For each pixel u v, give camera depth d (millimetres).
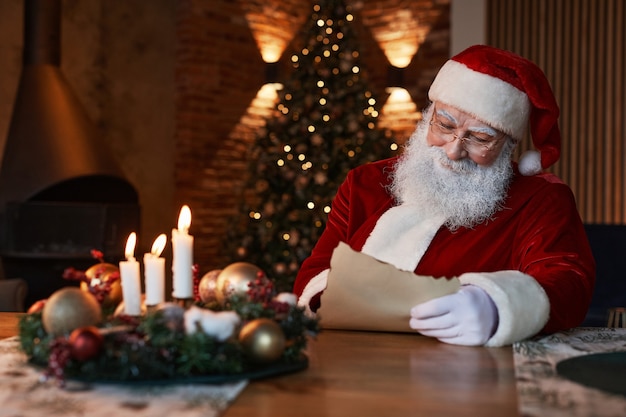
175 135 5680
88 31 5156
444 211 1664
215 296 1176
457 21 5805
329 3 5559
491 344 1238
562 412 840
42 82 4434
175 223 5664
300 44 6395
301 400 896
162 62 5590
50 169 4246
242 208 5598
